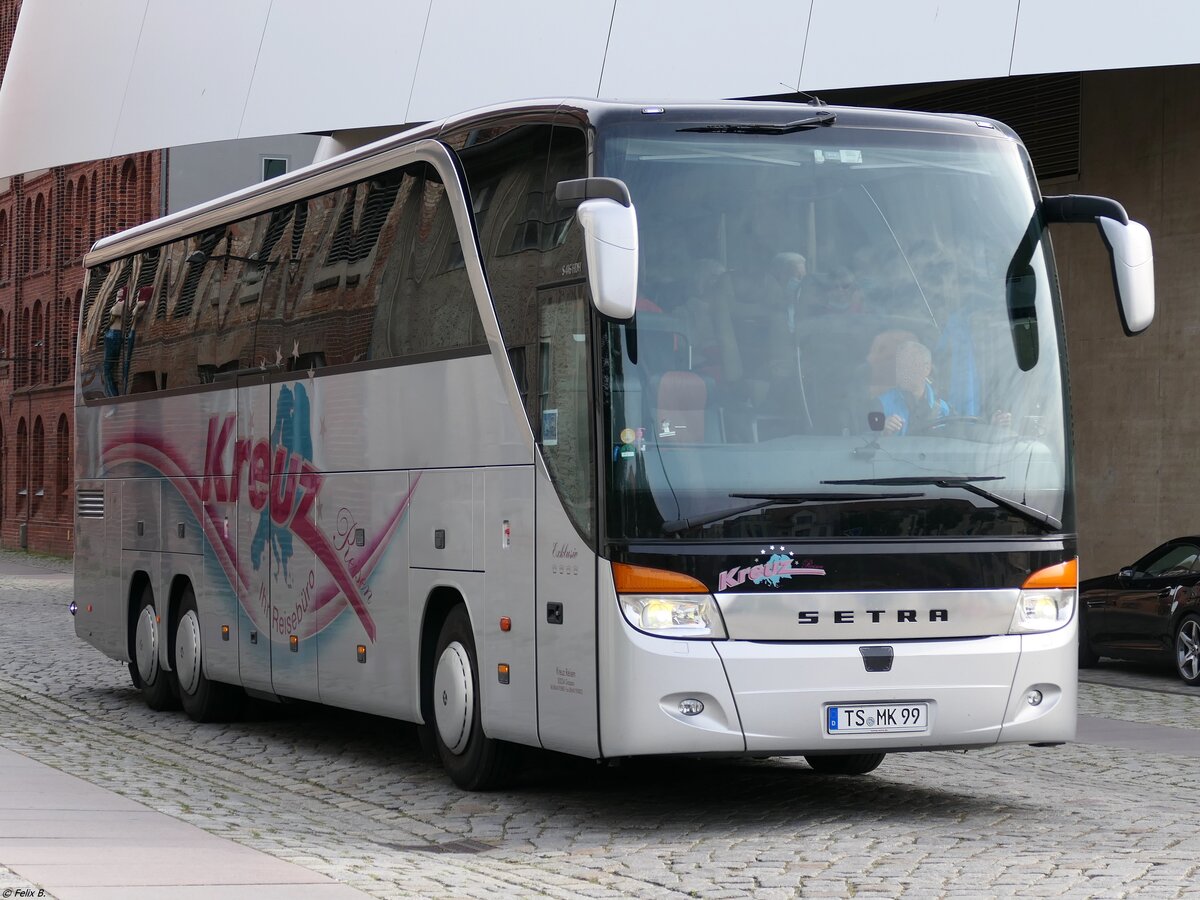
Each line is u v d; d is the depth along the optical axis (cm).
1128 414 2603
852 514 996
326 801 1163
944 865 891
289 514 1417
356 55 2869
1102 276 2647
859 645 989
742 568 977
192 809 1099
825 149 1043
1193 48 2030
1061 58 2091
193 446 1623
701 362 994
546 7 2598
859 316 1021
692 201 1014
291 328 1427
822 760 1270
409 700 1219
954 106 2880
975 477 1018
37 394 6806
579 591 1000
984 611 1014
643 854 938
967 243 1052
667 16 2431
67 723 1620
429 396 1191
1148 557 2208
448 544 1162
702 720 967
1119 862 897
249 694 1539
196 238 1673
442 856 944
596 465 984
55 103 3469
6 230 7212
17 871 812
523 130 1097
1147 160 2558
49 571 5106
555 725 1027
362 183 1332
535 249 1066
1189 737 1519
